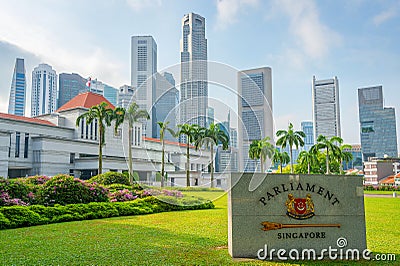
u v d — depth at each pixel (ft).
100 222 28.12
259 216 16.94
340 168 148.36
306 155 141.59
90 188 34.91
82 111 142.51
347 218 17.48
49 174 124.47
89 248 17.76
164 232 22.90
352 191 17.72
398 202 58.75
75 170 133.28
